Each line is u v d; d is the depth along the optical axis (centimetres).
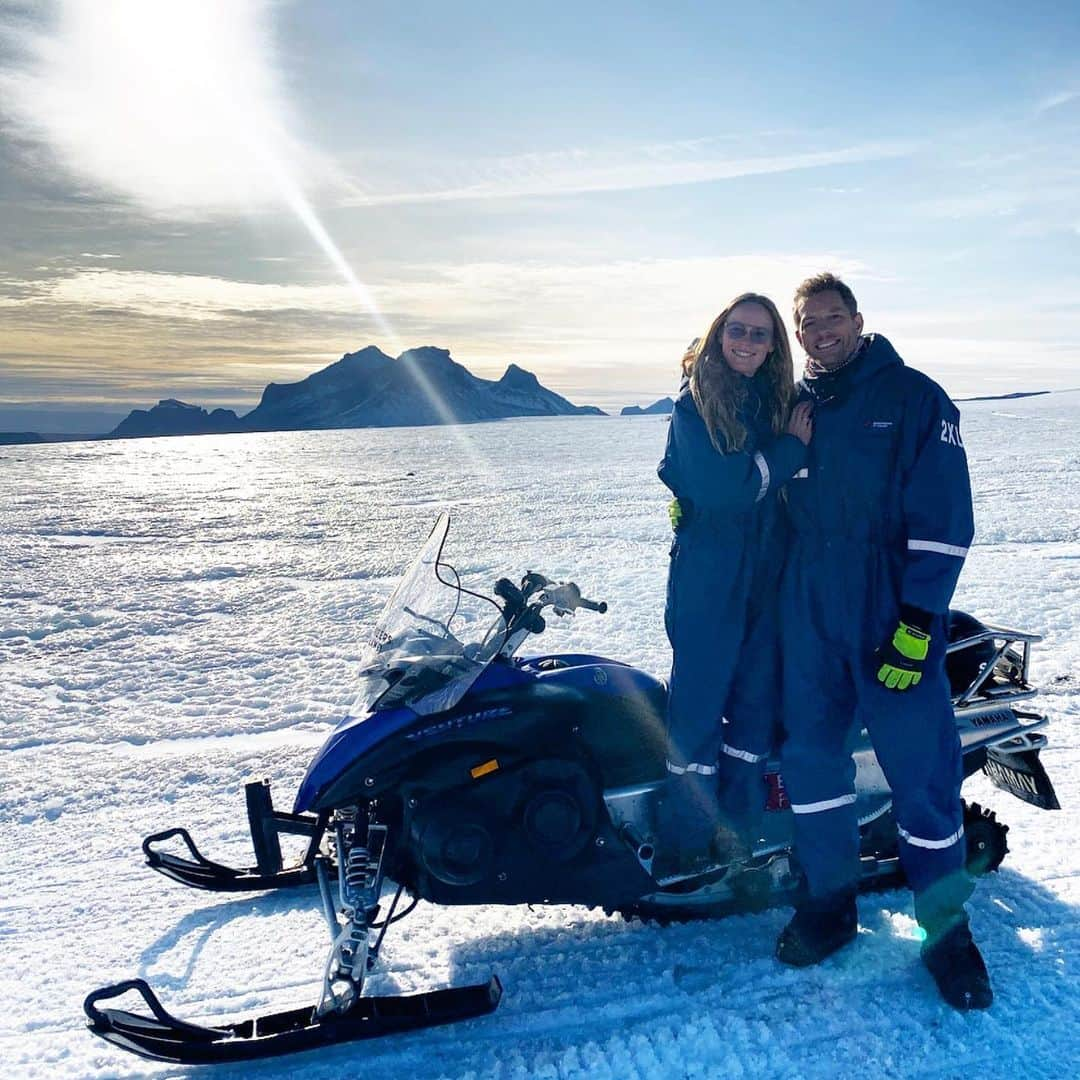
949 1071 258
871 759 329
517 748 296
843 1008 286
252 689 605
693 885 319
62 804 450
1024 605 720
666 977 304
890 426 282
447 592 316
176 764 491
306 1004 296
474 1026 286
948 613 290
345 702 574
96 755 509
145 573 1030
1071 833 382
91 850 406
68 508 1780
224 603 858
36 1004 303
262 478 2455
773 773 320
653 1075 262
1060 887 343
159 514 1642
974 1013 279
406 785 288
